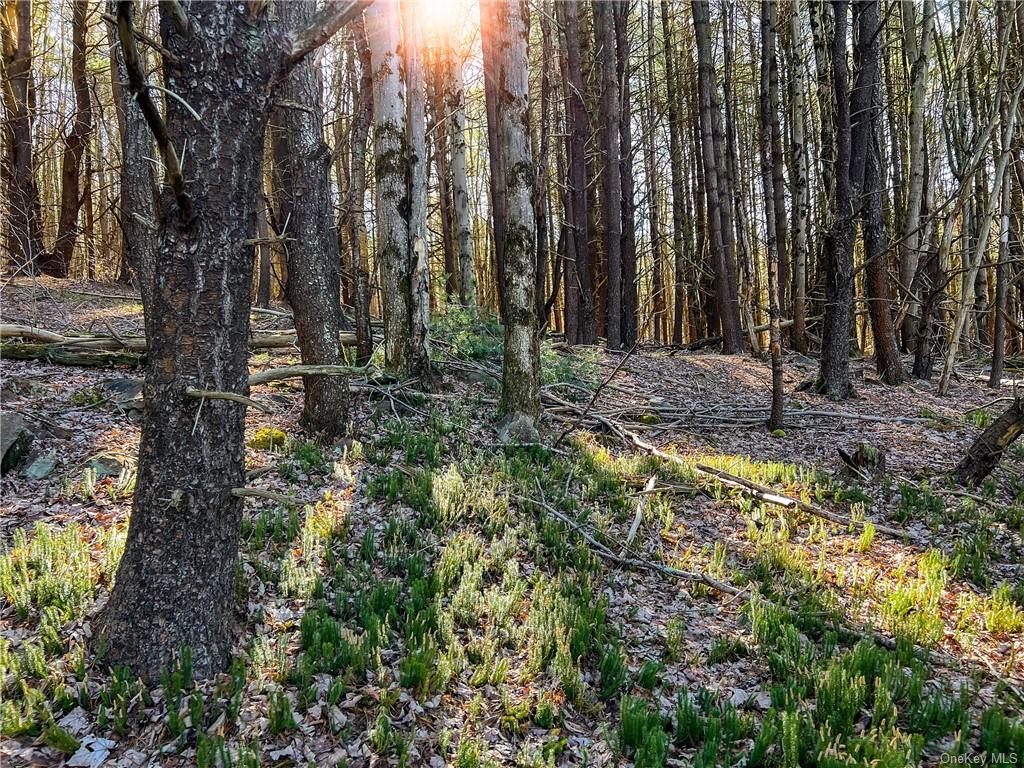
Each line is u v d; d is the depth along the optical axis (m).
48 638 3.36
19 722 2.88
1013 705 3.64
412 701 3.38
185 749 2.91
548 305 16.45
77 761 2.80
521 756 3.03
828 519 6.43
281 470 5.96
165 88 2.93
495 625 4.15
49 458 5.62
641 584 5.07
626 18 17.14
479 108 25.91
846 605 4.79
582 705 3.51
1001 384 14.26
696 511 6.58
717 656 4.03
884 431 10.10
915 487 7.22
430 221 25.64
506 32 7.90
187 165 3.04
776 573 5.27
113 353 8.45
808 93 20.33
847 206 11.95
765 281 29.52
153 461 3.20
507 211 8.20
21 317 11.05
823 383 12.70
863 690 3.42
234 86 3.07
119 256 17.06
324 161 7.13
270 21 3.17
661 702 3.60
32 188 15.38
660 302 27.64
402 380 9.46
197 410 3.14
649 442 9.20
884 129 21.75
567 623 4.03
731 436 9.91
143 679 3.22
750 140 23.25
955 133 16.92
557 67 18.83
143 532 3.24
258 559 4.47
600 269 20.47
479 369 11.02
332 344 7.12
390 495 5.77
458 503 5.72
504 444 7.78
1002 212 13.09
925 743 3.22
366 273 10.38
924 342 14.71
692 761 3.06
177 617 3.27
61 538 4.20
